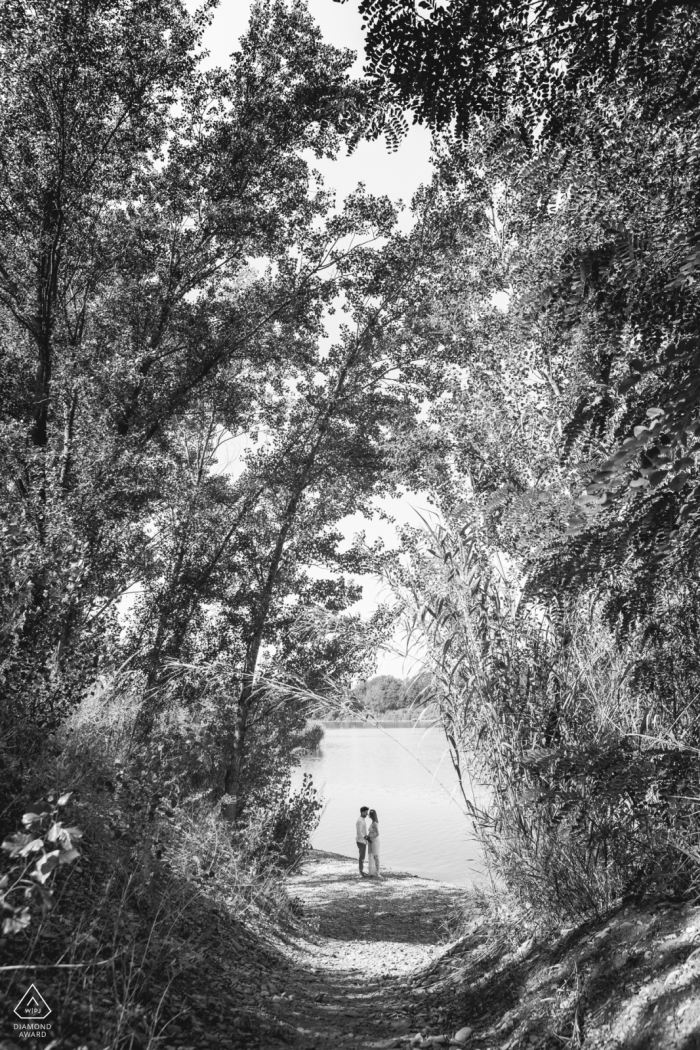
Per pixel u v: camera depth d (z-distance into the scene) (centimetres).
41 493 801
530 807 427
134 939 418
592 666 440
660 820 352
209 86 1245
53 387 1113
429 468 542
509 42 246
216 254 1354
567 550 251
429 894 1195
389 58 256
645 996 299
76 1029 301
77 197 1127
